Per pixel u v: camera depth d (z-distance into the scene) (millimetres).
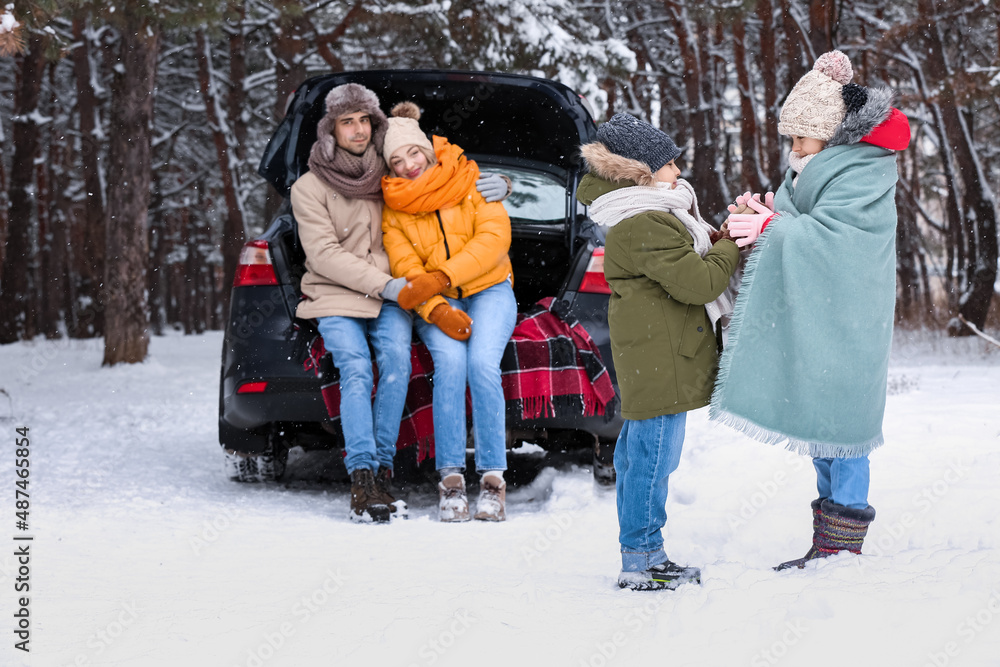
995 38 19656
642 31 21906
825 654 1927
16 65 23078
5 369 14352
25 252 22781
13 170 22422
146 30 9719
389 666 1993
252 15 14578
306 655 2068
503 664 1991
